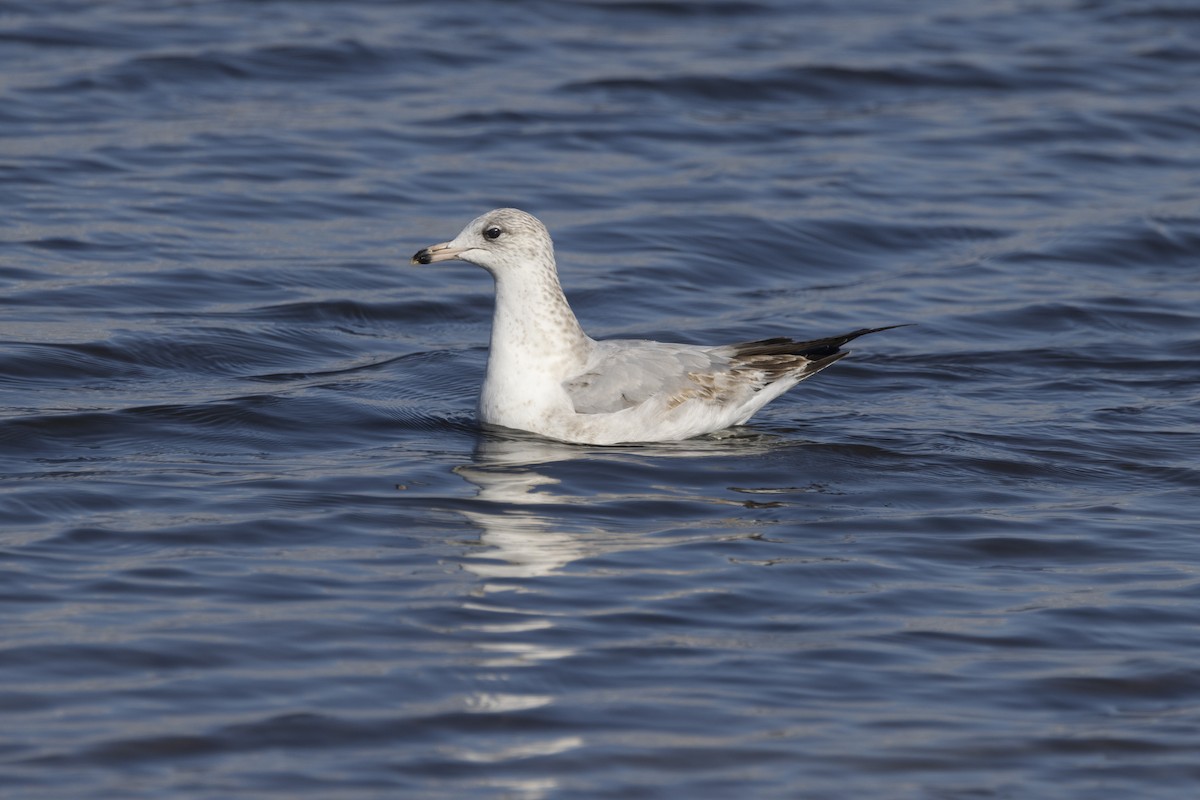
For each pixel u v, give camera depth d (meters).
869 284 21.91
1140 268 22.69
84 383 17.09
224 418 16.08
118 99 27.31
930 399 17.55
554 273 16.11
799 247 23.00
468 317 20.30
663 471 14.93
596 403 15.84
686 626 11.39
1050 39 33.47
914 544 13.15
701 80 29.67
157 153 25.17
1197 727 10.19
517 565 12.41
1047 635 11.42
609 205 24.14
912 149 27.25
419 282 21.20
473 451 15.41
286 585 11.88
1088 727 10.14
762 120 28.44
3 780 9.15
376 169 25.12
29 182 23.59
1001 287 21.70
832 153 26.91
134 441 15.35
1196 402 17.36
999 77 30.92
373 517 13.40
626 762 9.57
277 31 31.00
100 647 10.74
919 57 31.69
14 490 13.70
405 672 10.54
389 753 9.59
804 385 18.05
